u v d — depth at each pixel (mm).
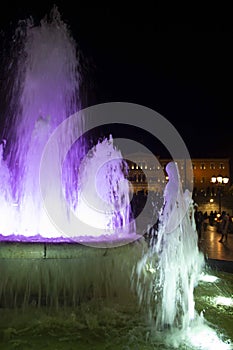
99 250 6613
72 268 6371
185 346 5539
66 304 6438
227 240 17516
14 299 6270
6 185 9188
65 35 11516
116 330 5922
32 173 9047
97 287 6668
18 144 10500
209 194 65312
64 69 11414
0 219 8891
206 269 10328
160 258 7770
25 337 5582
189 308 7000
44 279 6270
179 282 7562
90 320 6145
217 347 5520
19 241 6395
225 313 6906
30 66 11211
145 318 6383
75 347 5352
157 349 5418
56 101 11203
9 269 6184
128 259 7008
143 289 7199
